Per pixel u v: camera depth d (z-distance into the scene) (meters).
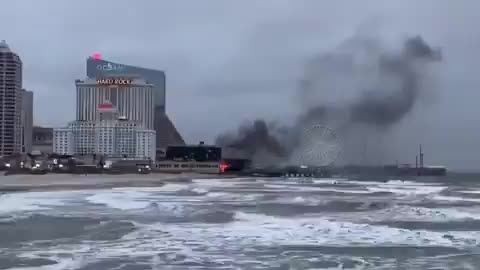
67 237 28.42
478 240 28.41
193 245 25.86
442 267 21.16
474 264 21.77
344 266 21.25
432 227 34.94
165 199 63.31
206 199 64.44
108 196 67.50
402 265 21.50
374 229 32.53
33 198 61.34
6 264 20.64
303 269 20.59
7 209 46.62
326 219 39.34
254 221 37.06
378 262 22.08
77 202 55.69
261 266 21.02
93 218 39.00
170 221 37.00
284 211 46.66
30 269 19.67
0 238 28.05
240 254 23.55
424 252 24.50
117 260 21.73
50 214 42.00
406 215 43.03
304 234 30.16
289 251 24.42
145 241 27.11
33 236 28.81
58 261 21.30
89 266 20.42
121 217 39.78
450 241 28.02
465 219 40.12
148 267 20.44
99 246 25.34
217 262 21.67
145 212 44.25
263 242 27.14
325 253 24.02
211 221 36.97
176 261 21.72
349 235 29.97
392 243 27.14
